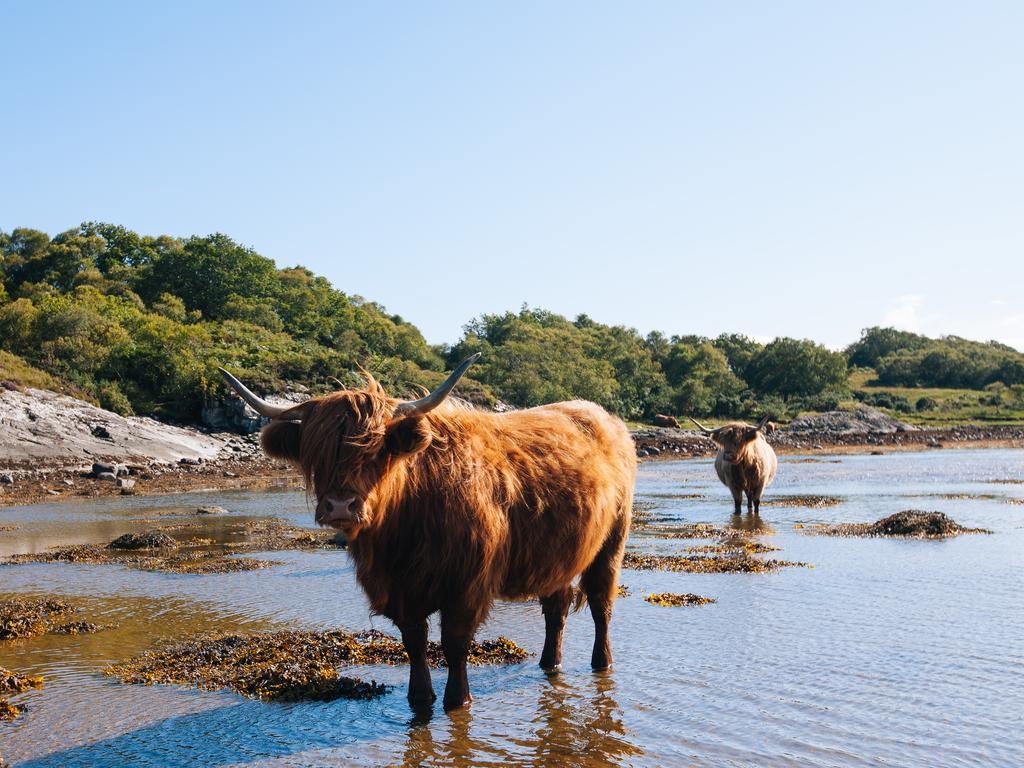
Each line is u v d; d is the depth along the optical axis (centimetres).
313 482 514
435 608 554
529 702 589
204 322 8006
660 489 2616
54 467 3133
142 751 518
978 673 628
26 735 547
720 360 12325
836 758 481
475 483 534
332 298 10019
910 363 14712
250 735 541
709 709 567
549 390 8269
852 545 1291
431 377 7488
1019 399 11450
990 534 1371
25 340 5288
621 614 847
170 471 3416
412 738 528
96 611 912
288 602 945
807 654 688
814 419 8019
